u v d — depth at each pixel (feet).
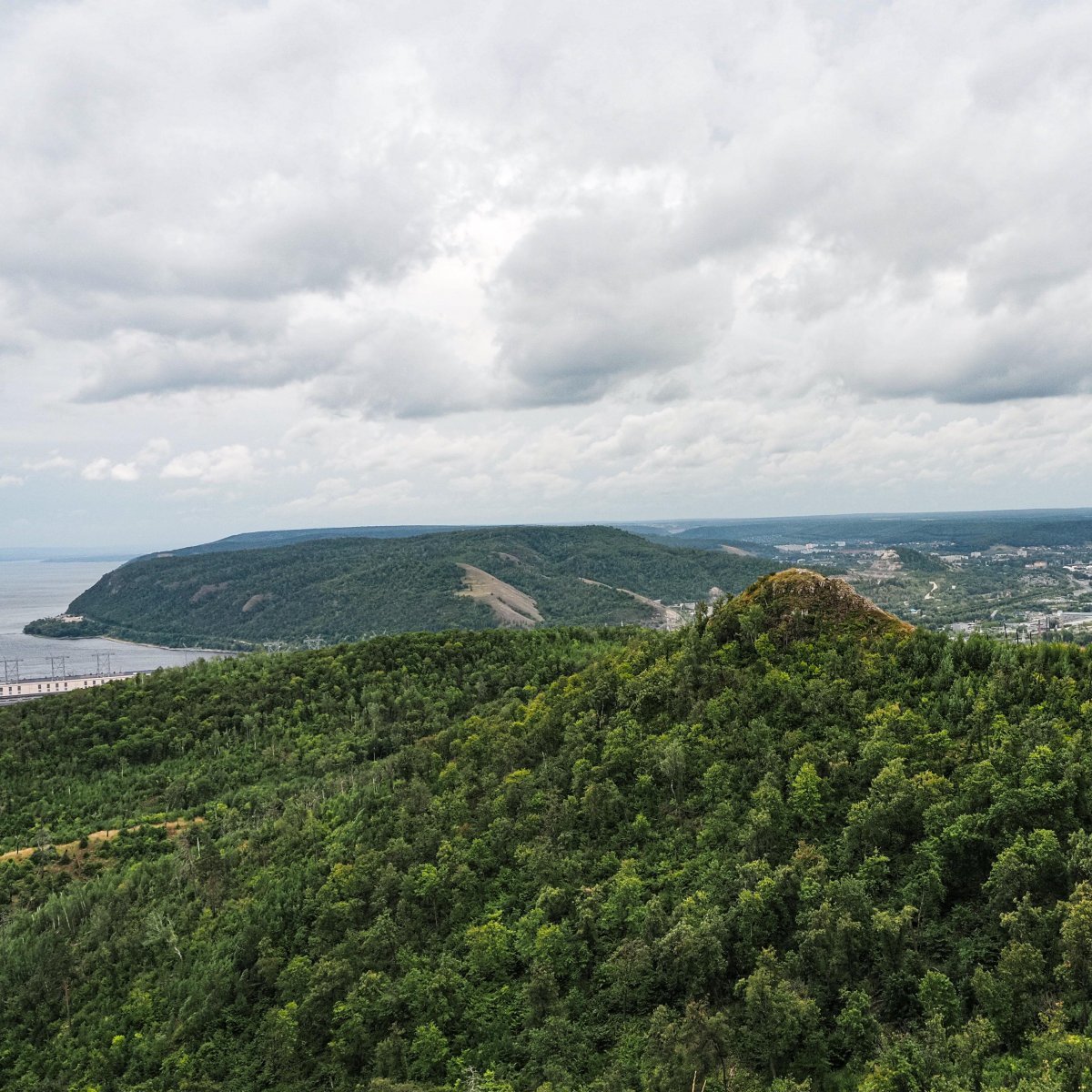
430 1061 208.03
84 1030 273.54
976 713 246.88
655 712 318.24
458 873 265.34
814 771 236.63
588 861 253.85
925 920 192.03
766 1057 175.01
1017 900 179.63
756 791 241.96
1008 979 165.17
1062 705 245.45
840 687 283.59
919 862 202.39
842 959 183.52
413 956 244.83
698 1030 175.83
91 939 314.55
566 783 298.76
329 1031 236.22
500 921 246.47
